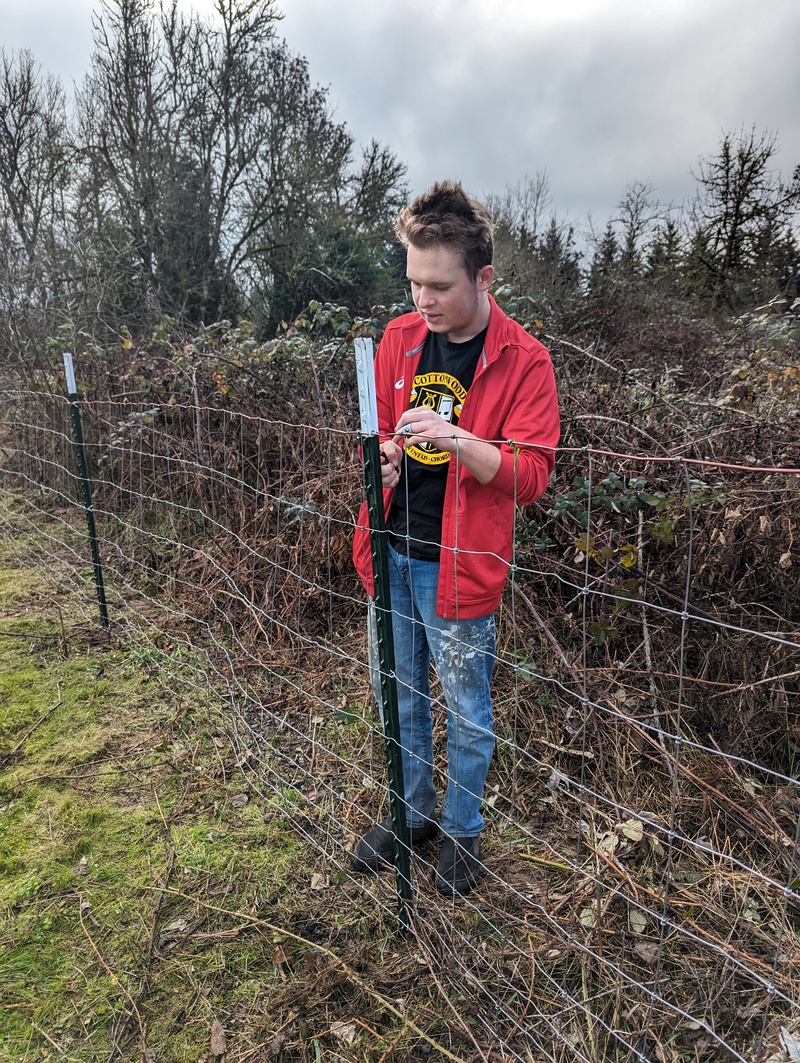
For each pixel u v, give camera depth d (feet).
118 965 5.54
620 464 8.51
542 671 8.41
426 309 4.83
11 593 12.39
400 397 5.51
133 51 38.22
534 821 6.86
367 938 5.70
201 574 12.10
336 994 5.24
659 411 10.20
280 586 10.79
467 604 5.20
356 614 10.78
